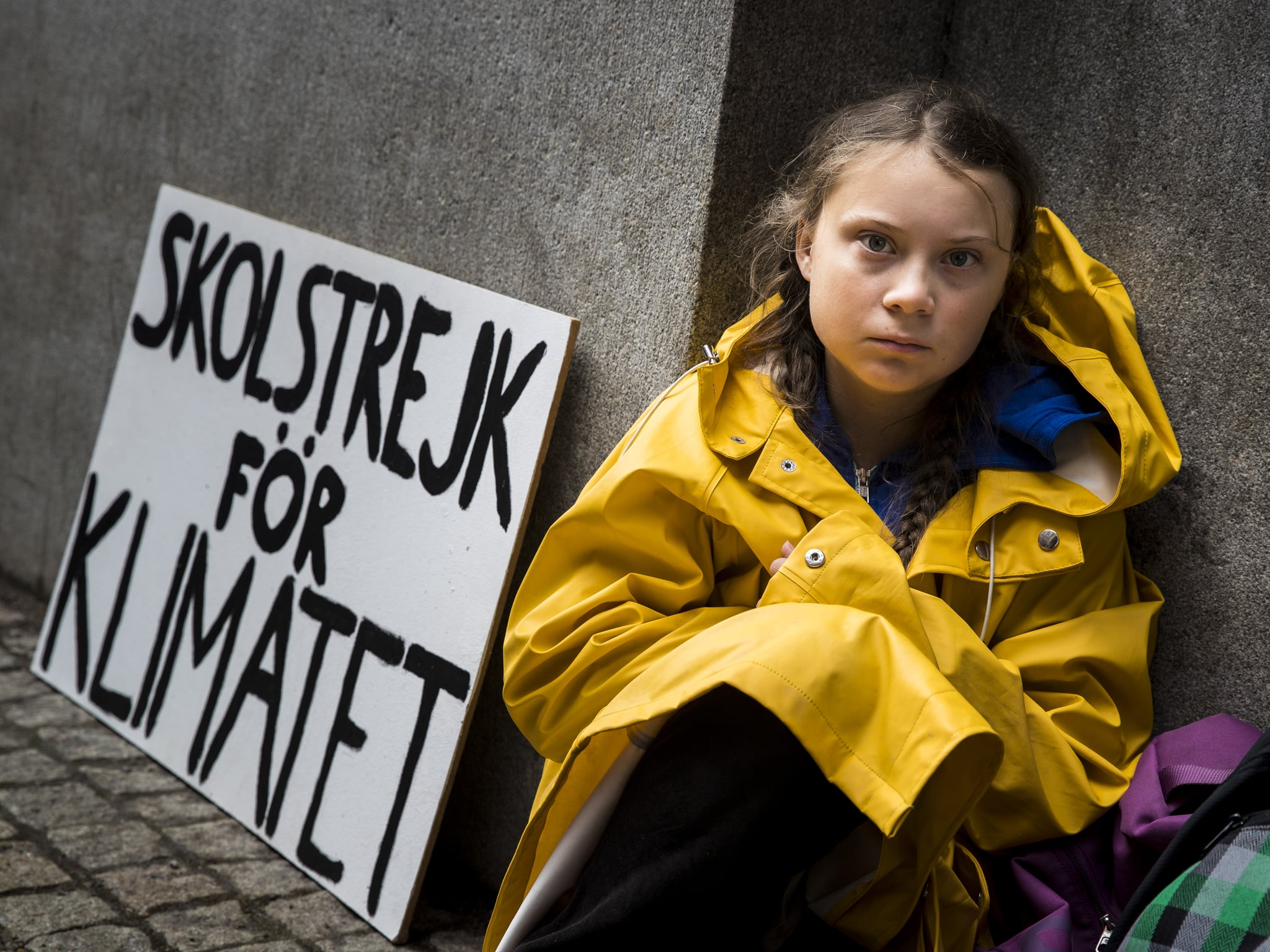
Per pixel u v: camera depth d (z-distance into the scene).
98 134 3.05
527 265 2.11
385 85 2.36
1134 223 1.83
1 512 3.40
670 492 1.61
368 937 1.97
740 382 1.65
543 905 1.42
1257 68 1.69
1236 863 1.22
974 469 1.62
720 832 1.31
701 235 1.85
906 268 1.49
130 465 2.72
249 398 2.49
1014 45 1.97
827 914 1.44
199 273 2.66
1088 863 1.53
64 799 2.29
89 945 1.84
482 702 2.19
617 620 1.54
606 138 1.98
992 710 1.46
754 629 1.35
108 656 2.64
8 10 3.34
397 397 2.20
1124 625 1.63
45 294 3.23
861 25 1.95
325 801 2.13
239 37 2.67
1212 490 1.74
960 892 1.45
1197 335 1.75
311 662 2.23
